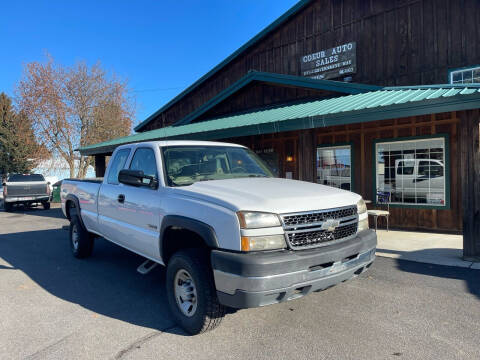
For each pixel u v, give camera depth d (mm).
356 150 10367
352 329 3533
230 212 3109
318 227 3324
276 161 12398
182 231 3781
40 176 18438
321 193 3697
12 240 8953
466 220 5820
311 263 3119
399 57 10102
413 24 9836
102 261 6465
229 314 3951
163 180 4047
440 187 8844
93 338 3469
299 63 12688
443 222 8805
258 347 3219
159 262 4090
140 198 4316
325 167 11117
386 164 9789
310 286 3170
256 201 3227
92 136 24297
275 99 11984
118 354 3150
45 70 22906
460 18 9000
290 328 3586
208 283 3311
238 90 12633
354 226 3729
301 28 12633
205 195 3461
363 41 10930
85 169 24703
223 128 8719
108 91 25500
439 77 9344
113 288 4953
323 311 3980
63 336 3521
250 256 2967
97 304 4363
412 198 9320
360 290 4613
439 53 9344
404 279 5027
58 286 5070
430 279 5004
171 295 3705
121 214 4801
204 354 3119
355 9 11141
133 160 4852
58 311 4152
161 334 3531
